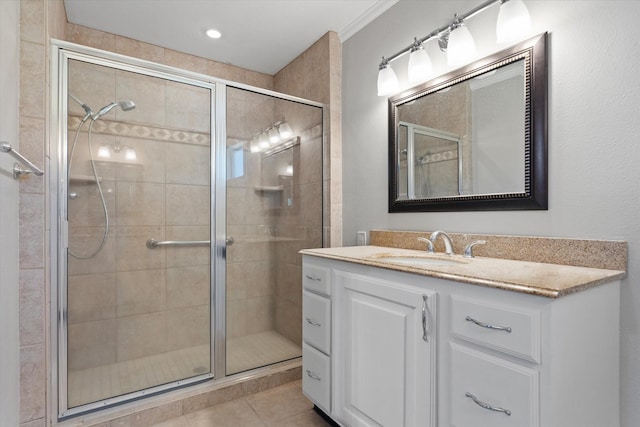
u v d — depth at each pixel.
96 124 1.83
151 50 2.54
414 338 1.17
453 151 1.64
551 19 1.29
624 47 1.10
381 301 1.32
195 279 2.14
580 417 0.92
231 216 2.21
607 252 1.12
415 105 1.84
